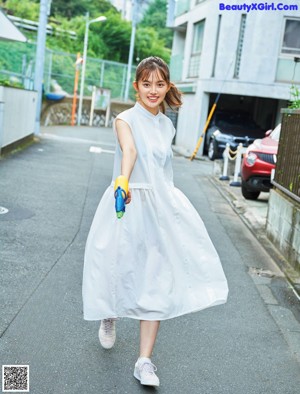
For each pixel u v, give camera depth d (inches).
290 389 132.5
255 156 403.9
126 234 121.0
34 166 448.8
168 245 122.1
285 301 197.6
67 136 828.0
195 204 390.6
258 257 257.1
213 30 796.6
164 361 140.2
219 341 156.1
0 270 192.1
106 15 1774.1
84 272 125.2
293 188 253.1
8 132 494.3
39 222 268.2
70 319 158.2
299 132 252.4
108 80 1389.0
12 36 596.7
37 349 137.5
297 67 758.5
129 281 121.3
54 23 1641.2
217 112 808.9
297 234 236.7
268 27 748.6
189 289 123.3
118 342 147.2
